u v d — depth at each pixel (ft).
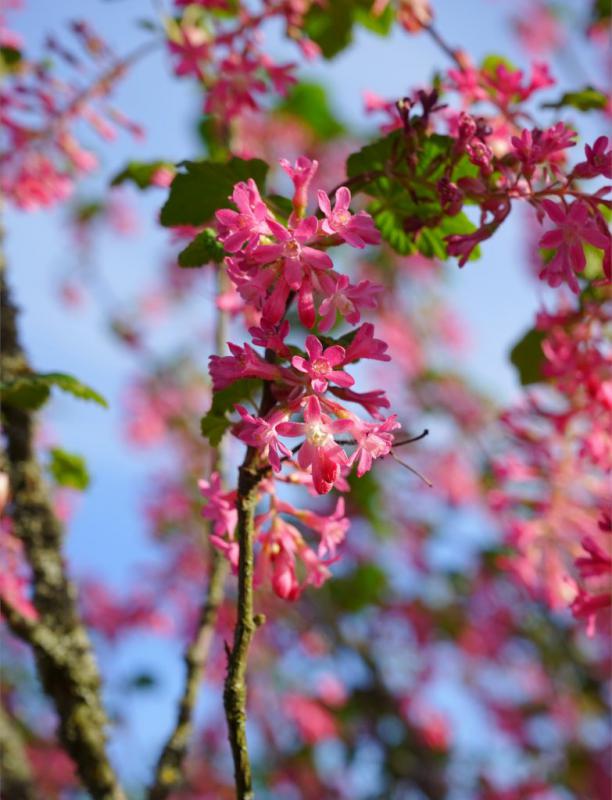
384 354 7.32
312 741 27.09
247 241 7.32
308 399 7.25
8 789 14.02
